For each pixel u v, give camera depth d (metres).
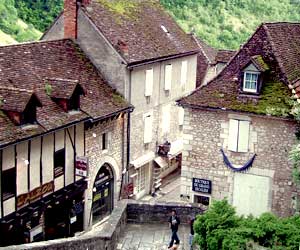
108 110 25.05
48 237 22.45
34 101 20.39
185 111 22.41
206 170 22.42
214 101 21.89
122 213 17.34
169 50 30.50
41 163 21.20
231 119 21.66
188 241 16.98
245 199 21.95
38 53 24.33
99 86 26.09
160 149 30.55
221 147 22.03
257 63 21.38
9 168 19.62
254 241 13.38
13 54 23.02
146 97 28.83
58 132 22.02
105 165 26.23
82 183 23.69
